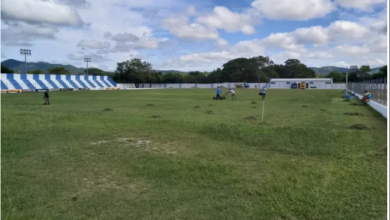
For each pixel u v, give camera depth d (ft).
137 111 64.49
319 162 22.62
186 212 14.60
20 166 21.83
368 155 24.43
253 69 374.02
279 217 14.01
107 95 147.13
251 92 194.08
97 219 14.01
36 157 24.21
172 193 16.85
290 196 16.14
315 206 14.94
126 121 43.11
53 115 48.47
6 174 20.02
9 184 18.33
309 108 73.77
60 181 18.92
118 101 101.65
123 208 15.11
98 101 101.60
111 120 44.06
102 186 18.08
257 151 26.11
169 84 347.56
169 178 19.22
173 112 62.69
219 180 18.76
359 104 87.76
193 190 17.25
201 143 29.27
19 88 200.54
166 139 30.94
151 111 64.80
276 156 24.39
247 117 52.06
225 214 14.33
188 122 42.16
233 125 38.65
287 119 50.96
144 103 91.50
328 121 48.32
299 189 17.11
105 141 30.04
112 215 14.39
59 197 16.49
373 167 21.02
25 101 99.76
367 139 30.63
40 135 32.53
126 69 325.42
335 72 379.76
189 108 73.41
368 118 53.01
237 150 26.32
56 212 14.78
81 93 169.78
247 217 14.05
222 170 20.65
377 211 14.40
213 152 25.64
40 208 15.17
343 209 14.61
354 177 19.01
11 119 43.01
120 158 23.85
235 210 14.71
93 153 25.48
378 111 63.62
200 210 14.76
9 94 153.17
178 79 368.68
